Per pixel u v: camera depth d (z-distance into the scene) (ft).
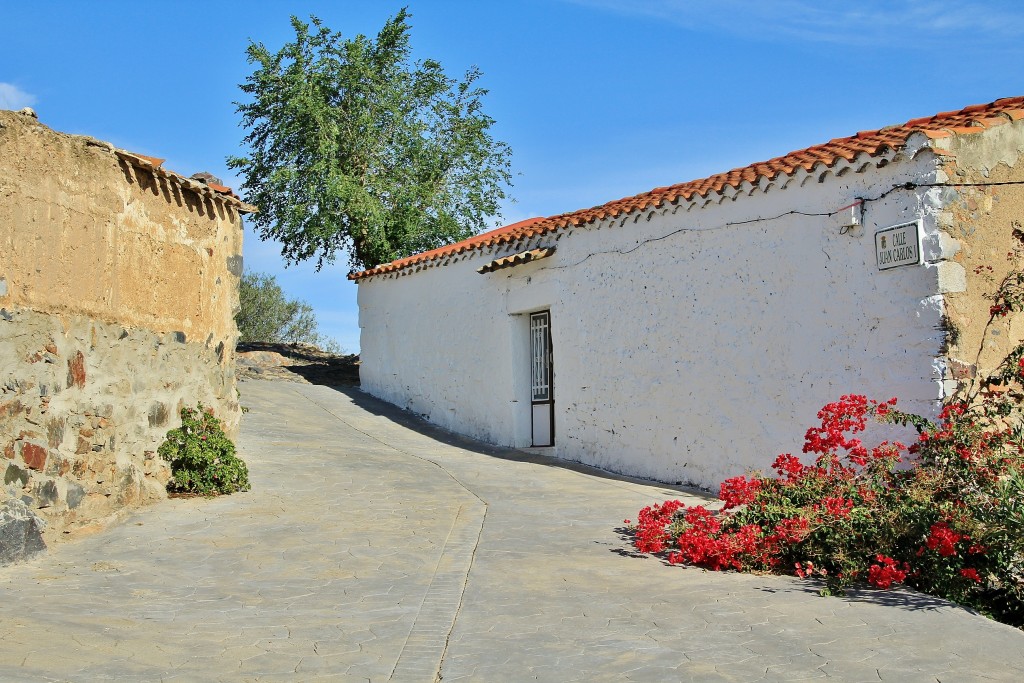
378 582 21.63
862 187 28.55
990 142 27.78
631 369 38.34
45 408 23.65
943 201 26.35
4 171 22.06
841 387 29.14
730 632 17.61
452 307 52.42
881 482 24.03
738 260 33.24
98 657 15.43
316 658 16.29
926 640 16.81
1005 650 16.22
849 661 15.74
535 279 44.75
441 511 29.84
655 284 37.14
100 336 26.58
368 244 74.54
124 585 20.76
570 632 17.88
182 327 31.86
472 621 18.69
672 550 24.63
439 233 77.10
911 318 26.84
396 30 78.48
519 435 46.06
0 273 21.85
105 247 26.89
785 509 23.40
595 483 36.17
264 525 27.07
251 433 43.91
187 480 30.55
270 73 76.69
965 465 22.94
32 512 22.82
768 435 31.86
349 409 55.77
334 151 73.46
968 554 20.54
